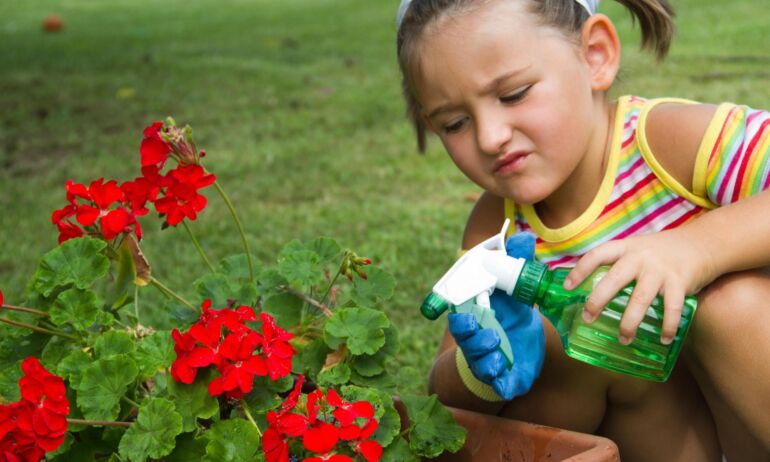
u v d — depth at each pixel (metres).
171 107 6.62
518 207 2.06
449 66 1.76
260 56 8.71
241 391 1.57
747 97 5.36
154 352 1.66
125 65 8.41
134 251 1.75
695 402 1.94
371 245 3.67
